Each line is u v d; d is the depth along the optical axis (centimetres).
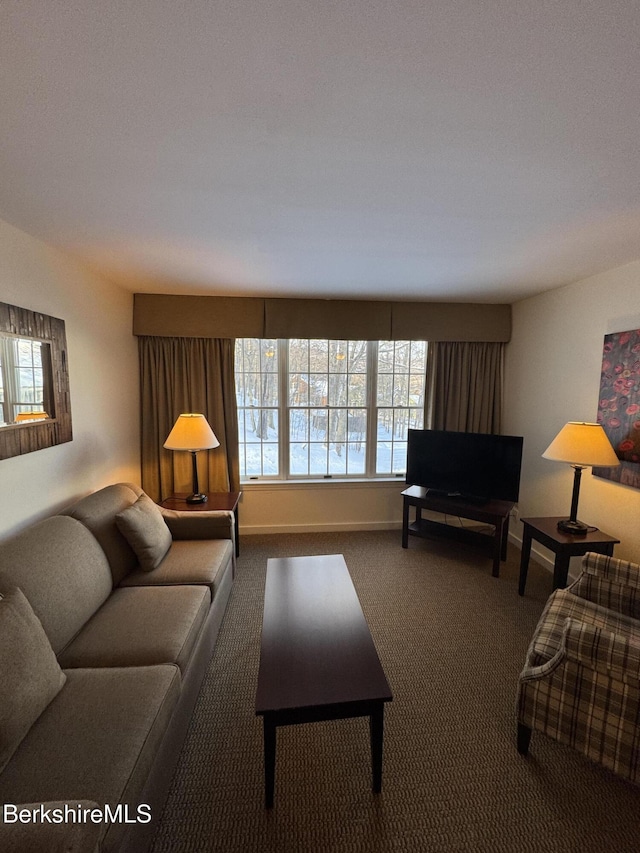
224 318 352
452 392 388
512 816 141
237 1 78
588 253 232
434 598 281
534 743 169
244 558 341
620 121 113
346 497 400
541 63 92
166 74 96
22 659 122
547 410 329
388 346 402
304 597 202
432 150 129
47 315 216
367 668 153
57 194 161
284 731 174
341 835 135
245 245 221
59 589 166
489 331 378
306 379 396
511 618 257
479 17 81
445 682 202
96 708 131
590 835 136
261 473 401
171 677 149
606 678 139
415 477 370
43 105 107
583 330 289
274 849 131
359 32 85
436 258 243
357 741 170
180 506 314
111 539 219
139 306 341
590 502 283
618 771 138
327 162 137
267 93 103
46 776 109
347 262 252
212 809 143
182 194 162
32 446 202
